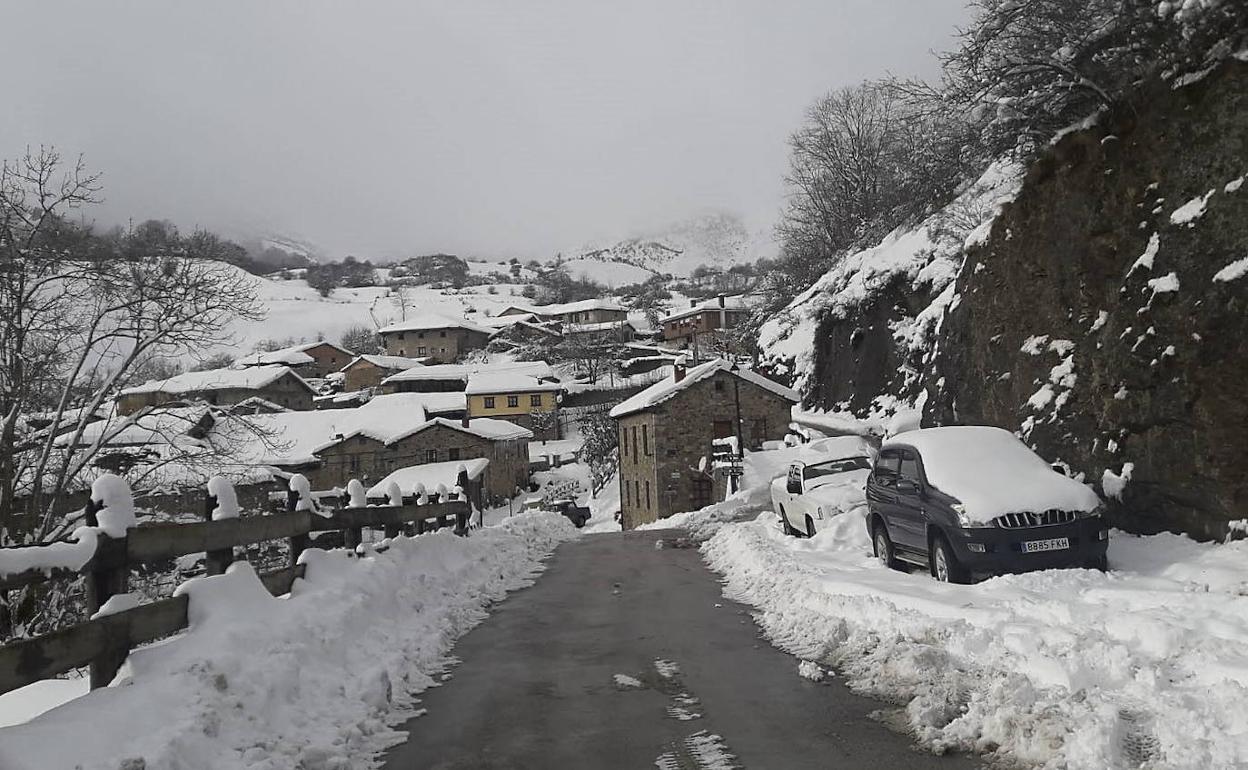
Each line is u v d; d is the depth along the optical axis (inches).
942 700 240.4
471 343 4960.6
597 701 275.9
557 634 392.8
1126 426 483.5
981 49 583.2
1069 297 578.2
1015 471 433.4
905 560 482.0
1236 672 221.3
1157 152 497.7
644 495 1852.9
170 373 967.0
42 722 170.2
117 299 735.1
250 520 298.8
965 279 774.5
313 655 270.4
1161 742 193.0
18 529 706.8
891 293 1438.2
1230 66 451.8
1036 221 620.1
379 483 2412.6
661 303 6166.3
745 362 2362.2
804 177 2127.2
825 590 419.8
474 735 243.8
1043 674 242.1
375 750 230.8
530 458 3115.2
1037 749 200.8
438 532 564.4
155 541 234.7
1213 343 427.8
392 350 4886.8
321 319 6722.4
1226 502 413.1
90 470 780.0
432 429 2588.6
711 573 590.6
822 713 249.6
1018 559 393.1
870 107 1987.0
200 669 211.9
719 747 224.5
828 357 1724.9
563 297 7313.0
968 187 1146.0
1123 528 478.0
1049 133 601.3
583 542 925.8
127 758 167.5
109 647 201.6
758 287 2723.9
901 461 484.7
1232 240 430.9
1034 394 592.4
